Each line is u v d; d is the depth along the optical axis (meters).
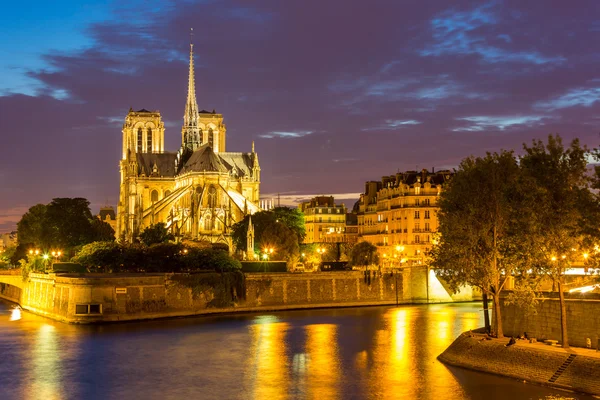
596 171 90.12
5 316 175.75
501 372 98.31
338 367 110.75
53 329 149.88
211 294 176.50
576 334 99.81
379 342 131.75
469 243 106.81
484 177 107.62
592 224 92.00
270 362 115.38
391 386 97.75
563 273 99.00
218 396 95.69
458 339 110.75
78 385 102.06
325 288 196.50
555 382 91.38
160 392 98.00
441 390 93.94
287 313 181.25
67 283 163.00
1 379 105.50
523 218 98.81
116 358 119.06
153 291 166.00
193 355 121.38
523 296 100.56
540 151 99.62
